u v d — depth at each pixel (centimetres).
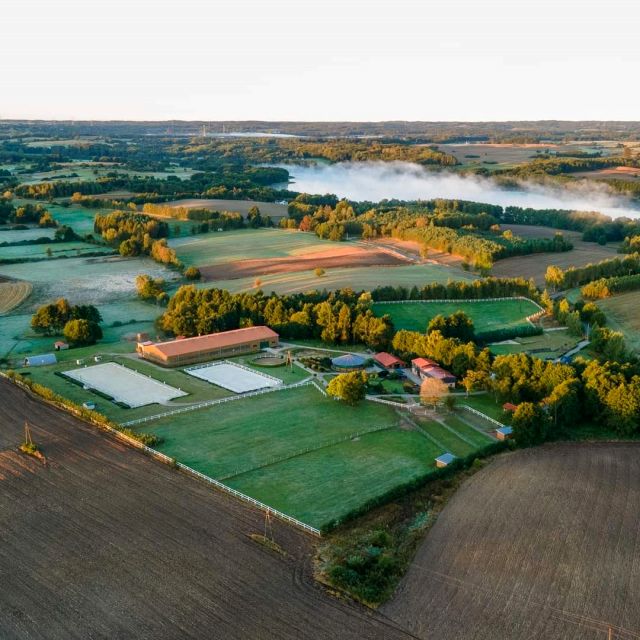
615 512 9081
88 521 8675
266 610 7100
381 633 6800
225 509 9019
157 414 12112
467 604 7238
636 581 7650
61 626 6856
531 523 8806
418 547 8281
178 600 7238
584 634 6819
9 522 8650
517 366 13250
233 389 13462
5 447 10662
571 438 11575
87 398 12794
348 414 12338
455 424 11975
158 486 9575
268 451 10769
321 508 9100
